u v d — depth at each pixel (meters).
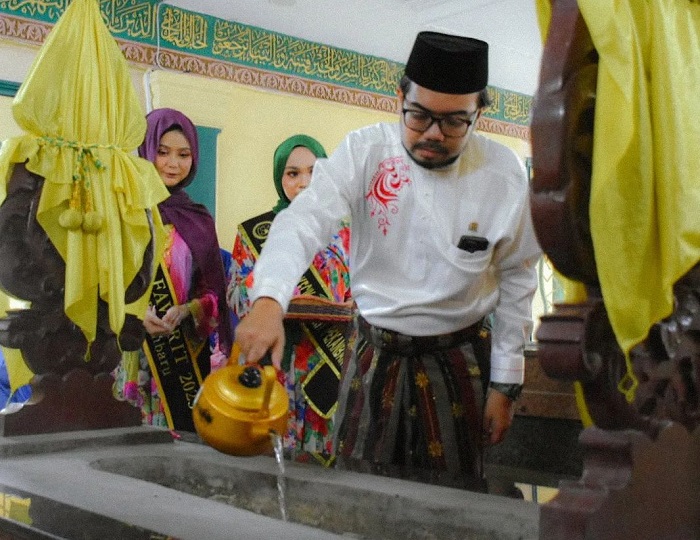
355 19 4.54
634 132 0.90
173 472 1.53
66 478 1.32
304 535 1.00
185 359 2.78
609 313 0.88
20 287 1.62
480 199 1.62
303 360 2.73
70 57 1.69
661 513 0.93
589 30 0.88
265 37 4.36
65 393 1.67
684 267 0.91
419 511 1.18
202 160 4.11
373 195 1.62
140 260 1.75
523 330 1.67
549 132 0.87
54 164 1.64
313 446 2.73
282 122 4.46
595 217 0.87
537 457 2.38
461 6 4.44
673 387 0.96
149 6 3.96
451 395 1.60
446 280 1.59
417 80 1.50
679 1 0.97
